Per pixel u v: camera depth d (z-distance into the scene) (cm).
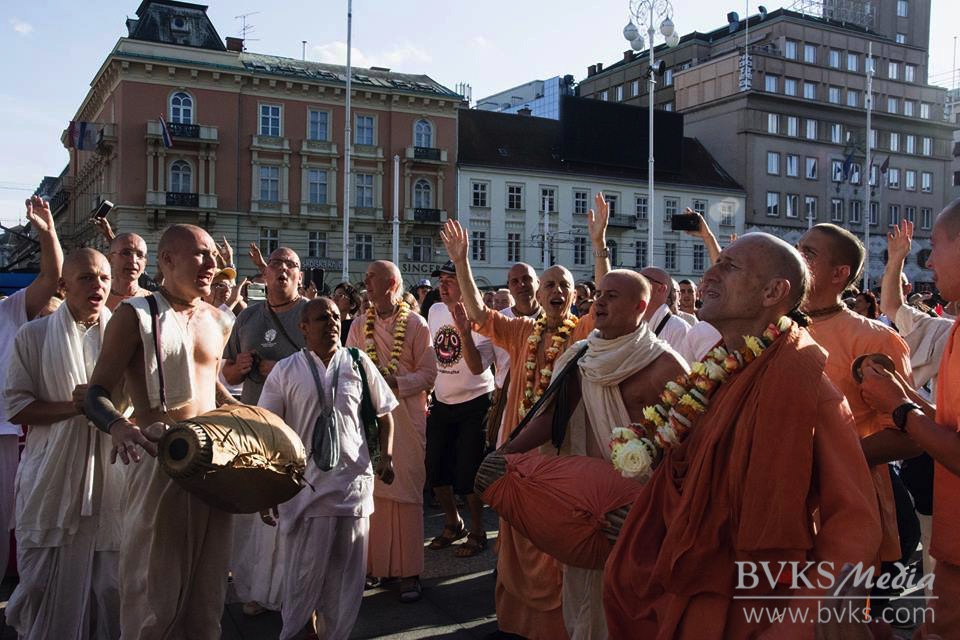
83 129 3878
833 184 5762
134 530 355
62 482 398
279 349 545
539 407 391
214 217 4025
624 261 5019
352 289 931
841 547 220
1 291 1362
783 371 232
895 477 411
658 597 249
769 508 225
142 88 3894
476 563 604
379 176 4397
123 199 3862
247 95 4119
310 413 425
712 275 263
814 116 5731
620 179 4981
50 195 6544
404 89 4409
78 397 367
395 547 518
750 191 5447
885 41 6216
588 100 4831
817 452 233
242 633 473
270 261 554
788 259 255
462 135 4744
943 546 273
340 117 4309
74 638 400
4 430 457
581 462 332
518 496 328
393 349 549
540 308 646
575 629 371
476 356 566
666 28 2561
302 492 416
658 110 5059
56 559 399
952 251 272
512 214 4691
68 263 416
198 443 307
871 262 5781
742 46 5828
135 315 357
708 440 240
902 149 6188
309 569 414
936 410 282
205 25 4062
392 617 493
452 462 651
